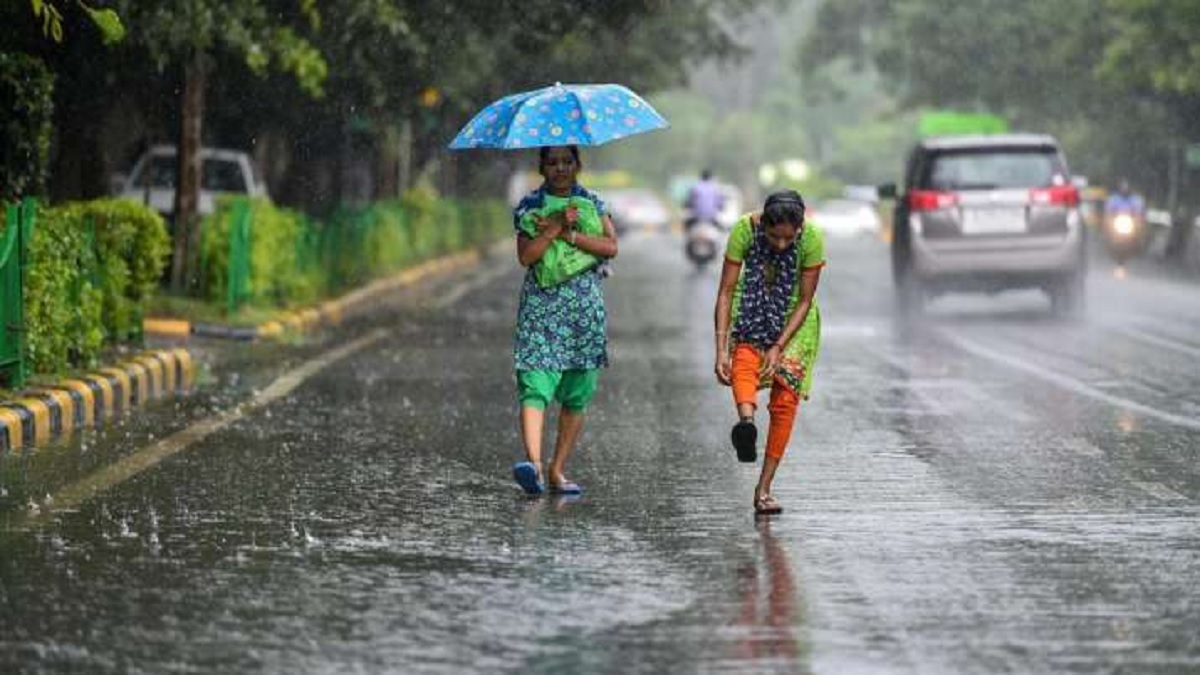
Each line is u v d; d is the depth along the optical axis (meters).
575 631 18.31
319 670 16.89
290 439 32.16
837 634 18.22
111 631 18.27
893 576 20.91
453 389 40.53
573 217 26.06
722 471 28.77
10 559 21.58
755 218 24.95
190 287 58.72
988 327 57.44
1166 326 57.53
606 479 28.02
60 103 60.00
